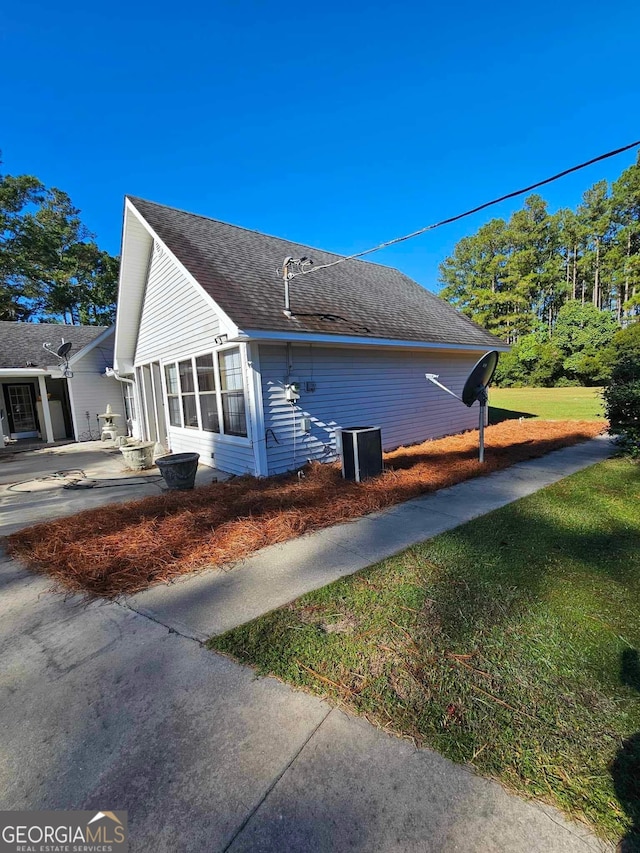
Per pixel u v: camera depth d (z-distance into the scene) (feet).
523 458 23.57
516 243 107.65
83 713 6.01
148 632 8.13
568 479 18.33
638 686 5.96
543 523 12.92
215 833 4.19
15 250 71.67
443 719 5.50
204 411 25.21
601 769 4.64
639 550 10.69
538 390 82.53
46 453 34.96
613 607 8.09
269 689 6.30
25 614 9.10
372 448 19.74
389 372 27.94
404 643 7.23
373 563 10.73
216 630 8.05
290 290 24.11
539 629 7.45
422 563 10.46
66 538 13.28
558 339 93.15
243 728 5.54
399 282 41.63
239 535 12.97
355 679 6.39
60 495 19.97
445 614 8.09
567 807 4.24
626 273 96.78
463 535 12.25
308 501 16.24
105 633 8.18
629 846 3.83
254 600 9.18
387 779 4.66
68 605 9.43
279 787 4.64
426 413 31.40
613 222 105.50
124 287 29.94
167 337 28.35
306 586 9.70
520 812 4.21
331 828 4.16
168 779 4.83
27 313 81.10
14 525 15.47
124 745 5.38
